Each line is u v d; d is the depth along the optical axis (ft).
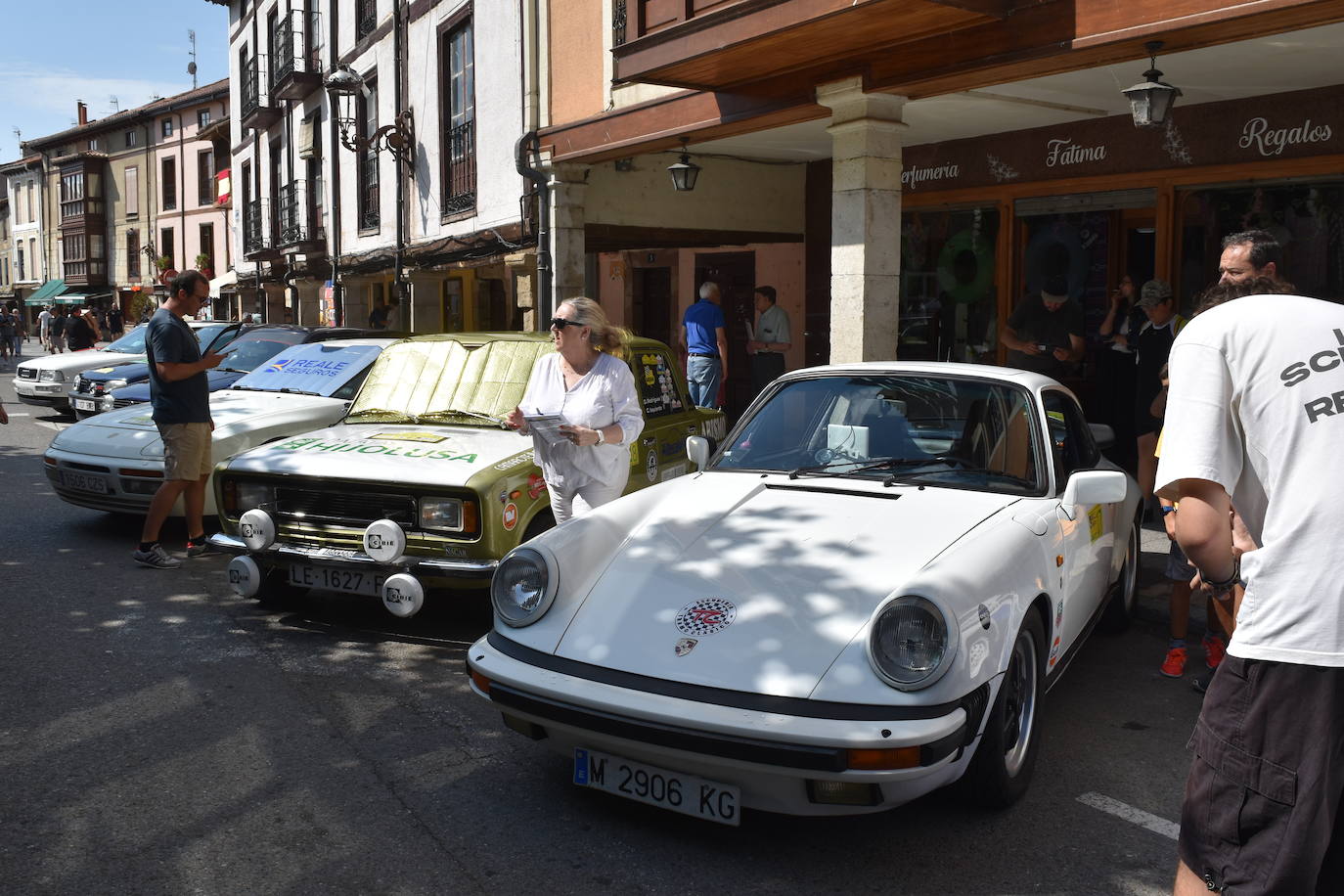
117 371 41.57
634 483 19.69
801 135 34.68
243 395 26.35
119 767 12.57
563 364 15.96
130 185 162.20
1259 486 6.97
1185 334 7.27
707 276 50.75
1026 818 11.51
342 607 19.60
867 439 14.52
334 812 11.48
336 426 20.48
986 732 10.91
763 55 24.31
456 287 60.34
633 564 11.86
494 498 16.51
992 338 35.86
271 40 82.17
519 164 38.11
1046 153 33.01
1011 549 11.55
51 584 20.89
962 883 10.14
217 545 18.24
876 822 11.38
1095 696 15.46
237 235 102.12
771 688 9.84
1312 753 6.49
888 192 25.25
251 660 16.53
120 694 15.01
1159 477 7.20
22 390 49.34
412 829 11.13
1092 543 14.76
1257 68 24.34
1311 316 6.86
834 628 10.30
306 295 81.66
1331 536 6.52
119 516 27.91
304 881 10.05
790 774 9.45
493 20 44.14
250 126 87.45
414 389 21.13
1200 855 7.07
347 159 66.03
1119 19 19.52
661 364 21.71
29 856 10.47
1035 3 20.85
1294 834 6.54
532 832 11.07
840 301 25.82
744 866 10.44
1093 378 33.60
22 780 12.19
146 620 18.58
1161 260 30.14
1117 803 11.92
